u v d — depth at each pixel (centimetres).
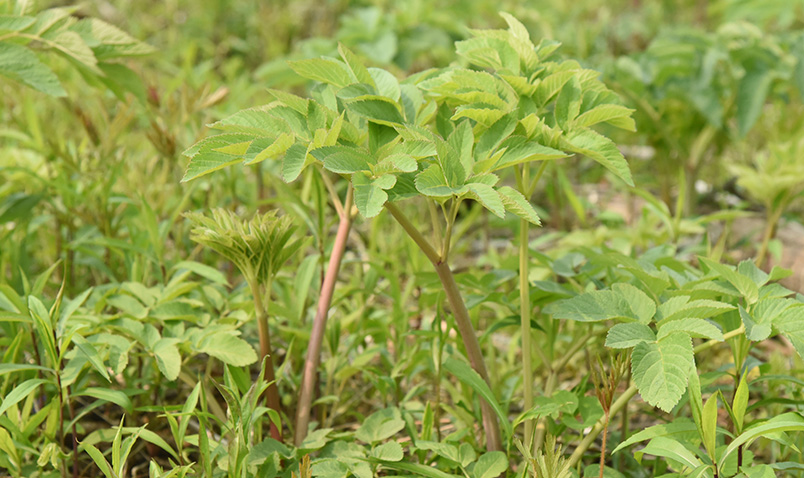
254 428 234
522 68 228
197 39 512
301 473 215
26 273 262
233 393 220
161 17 561
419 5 380
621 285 222
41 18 252
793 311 216
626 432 244
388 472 237
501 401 246
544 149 217
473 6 436
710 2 561
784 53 321
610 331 216
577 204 290
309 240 252
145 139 315
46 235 284
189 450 237
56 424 235
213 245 226
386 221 313
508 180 379
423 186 212
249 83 459
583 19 471
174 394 263
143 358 254
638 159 402
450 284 226
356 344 257
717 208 369
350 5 545
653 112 322
